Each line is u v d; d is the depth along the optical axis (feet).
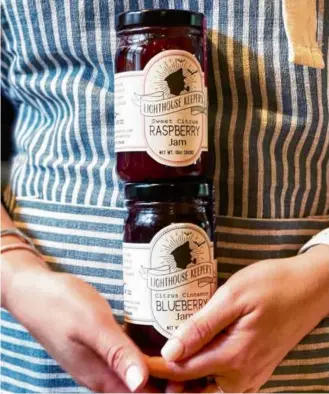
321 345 2.58
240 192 2.44
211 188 2.19
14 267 2.47
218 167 2.43
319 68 2.42
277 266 2.28
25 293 2.40
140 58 2.08
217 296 2.16
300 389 2.59
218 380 2.25
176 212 2.08
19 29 2.57
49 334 2.32
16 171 2.77
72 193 2.52
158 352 2.13
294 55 2.36
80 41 2.45
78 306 2.27
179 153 2.08
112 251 2.47
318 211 2.56
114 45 2.41
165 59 2.06
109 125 2.45
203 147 2.16
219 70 2.39
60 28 2.47
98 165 2.49
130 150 2.10
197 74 2.11
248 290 2.19
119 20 2.14
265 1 2.35
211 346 2.18
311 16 2.41
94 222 2.48
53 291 2.34
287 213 2.50
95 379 2.29
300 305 2.27
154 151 2.08
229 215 2.47
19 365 2.69
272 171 2.44
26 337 2.64
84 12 2.42
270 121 2.41
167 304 2.09
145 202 2.09
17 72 2.68
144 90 2.07
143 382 2.07
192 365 2.15
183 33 2.08
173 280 2.09
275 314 2.22
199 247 2.11
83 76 2.50
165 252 2.08
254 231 2.46
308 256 2.35
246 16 2.36
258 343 2.21
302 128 2.43
